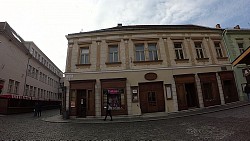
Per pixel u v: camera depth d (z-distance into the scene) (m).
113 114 15.14
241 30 18.97
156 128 8.68
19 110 22.17
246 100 16.92
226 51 18.34
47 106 32.75
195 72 16.84
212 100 16.47
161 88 16.03
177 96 15.85
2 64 20.73
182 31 17.97
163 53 17.02
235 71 17.70
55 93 45.12
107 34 17.27
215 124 8.35
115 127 9.73
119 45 17.06
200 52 17.98
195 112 13.54
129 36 17.38
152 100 15.81
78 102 15.82
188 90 16.91
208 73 16.92
